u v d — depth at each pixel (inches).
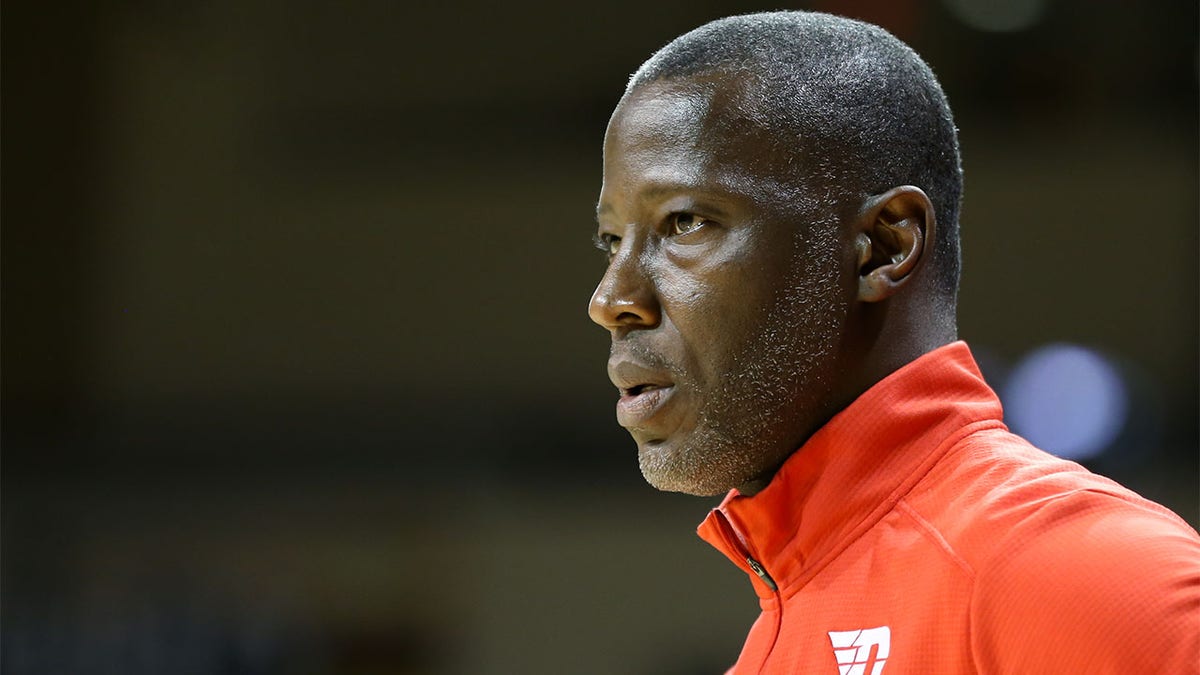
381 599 861.8
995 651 158.2
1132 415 899.4
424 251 1075.9
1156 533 156.7
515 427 982.4
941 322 203.6
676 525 829.2
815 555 189.5
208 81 1133.7
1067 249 965.2
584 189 1073.5
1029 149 984.9
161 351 1097.4
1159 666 145.6
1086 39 998.4
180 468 969.5
